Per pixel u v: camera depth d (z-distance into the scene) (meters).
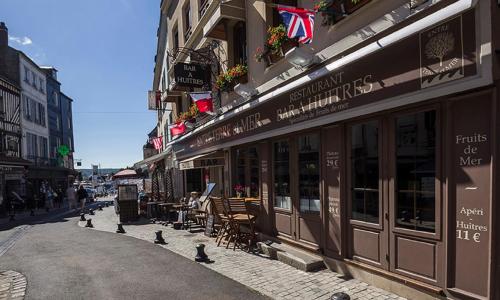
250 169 8.37
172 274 5.81
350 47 4.79
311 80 5.38
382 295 4.41
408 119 4.23
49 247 8.59
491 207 3.27
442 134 3.76
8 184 22.88
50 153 34.50
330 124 5.44
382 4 4.31
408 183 4.24
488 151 3.31
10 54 26.70
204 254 6.59
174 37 16.64
